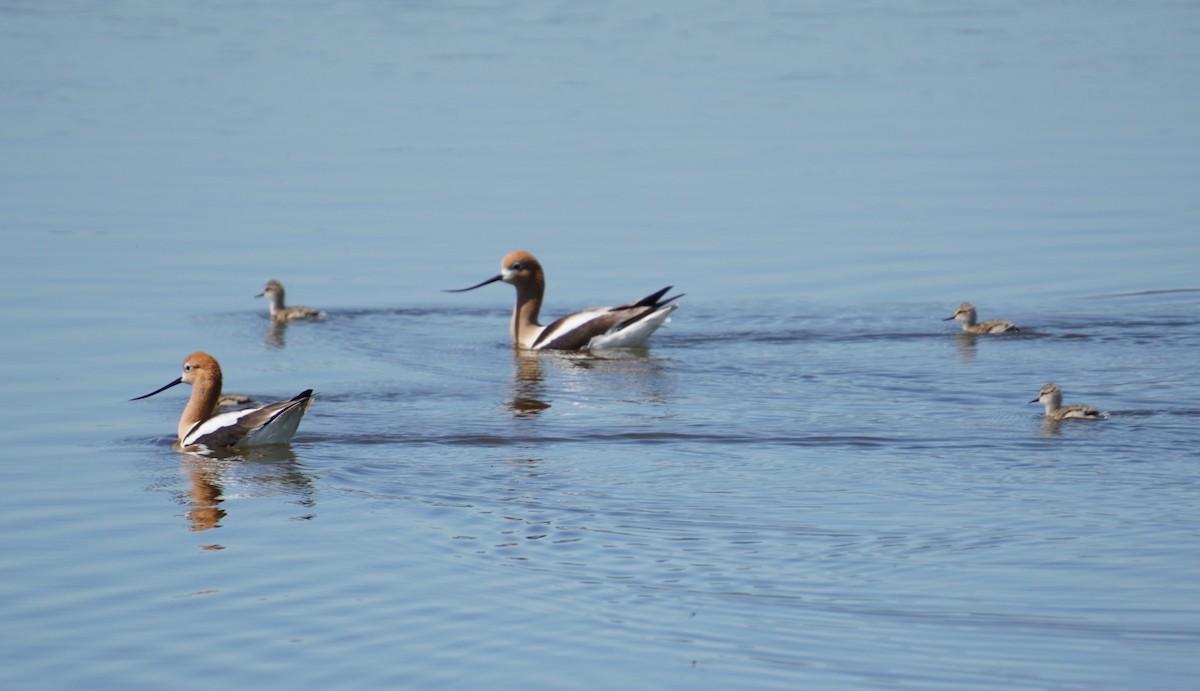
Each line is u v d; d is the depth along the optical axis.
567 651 12.12
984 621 12.48
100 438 18.44
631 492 15.94
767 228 30.62
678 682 11.56
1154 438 17.67
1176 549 13.91
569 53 53.66
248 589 13.48
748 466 16.84
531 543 14.43
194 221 31.19
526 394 20.56
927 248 28.91
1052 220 30.80
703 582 13.41
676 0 68.56
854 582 13.34
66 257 28.22
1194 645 11.98
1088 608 12.67
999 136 39.69
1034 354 22.14
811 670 11.70
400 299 26.50
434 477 16.62
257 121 41.81
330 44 55.56
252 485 16.44
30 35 57.06
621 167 36.16
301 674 11.87
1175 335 23.03
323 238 30.09
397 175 35.38
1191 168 35.41
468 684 11.63
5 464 17.34
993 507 15.20
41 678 11.89
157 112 43.03
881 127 41.03
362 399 20.34
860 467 16.72
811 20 62.62
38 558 14.31
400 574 13.74
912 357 22.23
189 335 23.88
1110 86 47.16
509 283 25.30
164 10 63.56
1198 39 56.69
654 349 23.30
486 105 44.12
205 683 11.76
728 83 47.94
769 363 22.16
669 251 29.11
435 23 60.53
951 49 55.31
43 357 22.31
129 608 13.13
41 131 40.25
